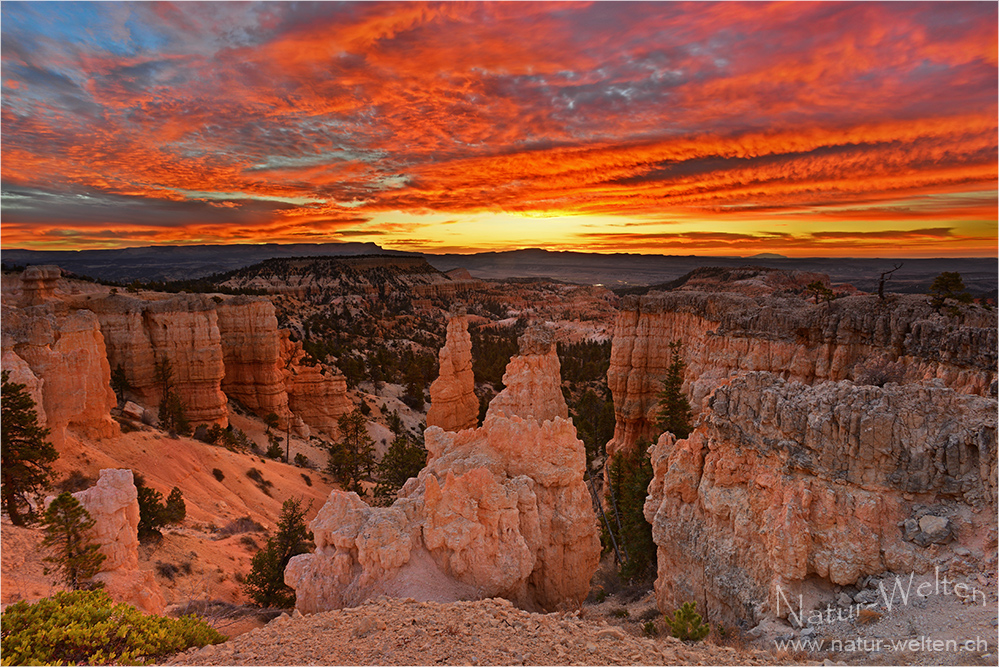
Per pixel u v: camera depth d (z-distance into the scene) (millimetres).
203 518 45281
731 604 17703
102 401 48781
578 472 26422
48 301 70688
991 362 31781
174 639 17297
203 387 77188
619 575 34594
